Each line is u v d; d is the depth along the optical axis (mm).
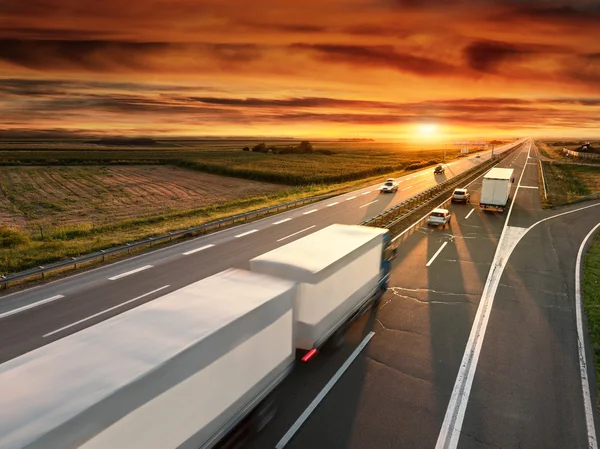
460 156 128375
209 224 27578
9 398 4914
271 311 8094
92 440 4840
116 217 36750
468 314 14688
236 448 8148
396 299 15930
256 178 68375
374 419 9211
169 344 6195
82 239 25875
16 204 43062
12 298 15914
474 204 37188
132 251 22578
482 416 9367
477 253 22188
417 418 9273
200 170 81812
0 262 19641
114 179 64562
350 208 36219
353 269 12094
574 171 72688
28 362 5734
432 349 12281
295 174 66500
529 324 13953
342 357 11766
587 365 11469
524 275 18781
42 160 91500
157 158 111375
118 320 7016
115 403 5078
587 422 9195
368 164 96125
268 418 9023
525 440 8648
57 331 13320
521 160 93000
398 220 28969
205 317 7121
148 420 5578
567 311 14992
